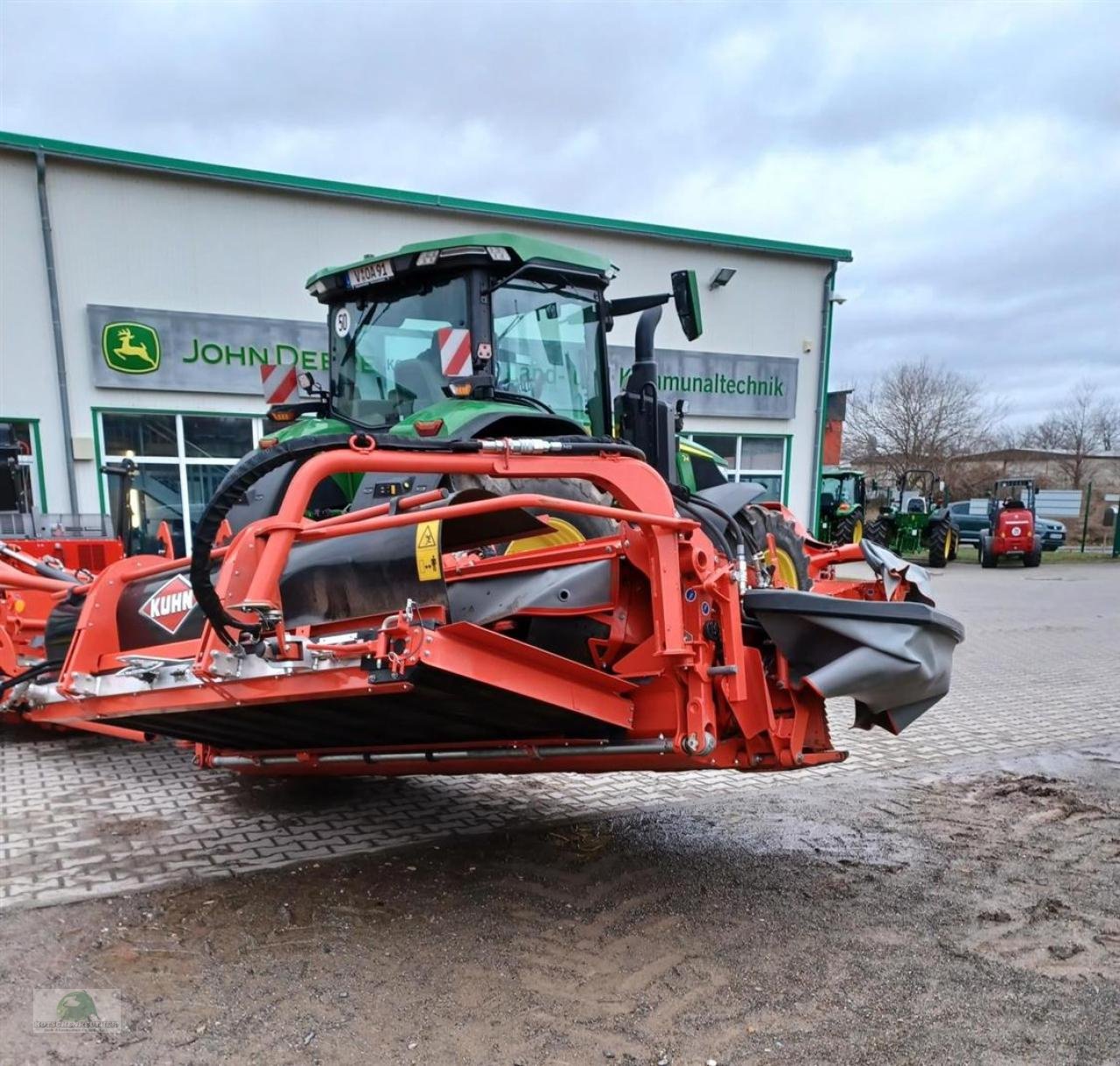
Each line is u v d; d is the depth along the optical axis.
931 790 5.19
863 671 3.26
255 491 4.83
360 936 3.28
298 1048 2.59
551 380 5.08
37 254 11.53
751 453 17.83
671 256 16.28
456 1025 2.72
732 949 3.24
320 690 2.80
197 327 12.48
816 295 17.92
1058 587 16.62
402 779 5.24
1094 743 6.32
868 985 3.01
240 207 12.62
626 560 3.34
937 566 21.16
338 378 5.49
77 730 6.15
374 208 13.49
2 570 5.39
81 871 3.82
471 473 2.93
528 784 5.18
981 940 3.35
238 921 3.38
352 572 3.08
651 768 3.48
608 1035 2.69
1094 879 3.95
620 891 3.72
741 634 3.33
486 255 4.59
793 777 5.42
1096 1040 2.72
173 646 3.71
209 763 4.39
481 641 2.81
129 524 6.53
